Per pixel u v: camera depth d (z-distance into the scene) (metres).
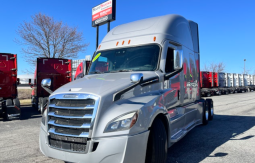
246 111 12.41
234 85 34.78
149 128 3.66
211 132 7.31
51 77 13.39
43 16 20.98
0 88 10.34
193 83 7.18
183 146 5.76
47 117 3.87
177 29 5.91
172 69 5.14
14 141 6.45
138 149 3.32
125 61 5.02
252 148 5.56
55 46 21.66
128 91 3.75
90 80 4.32
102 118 3.31
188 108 6.32
